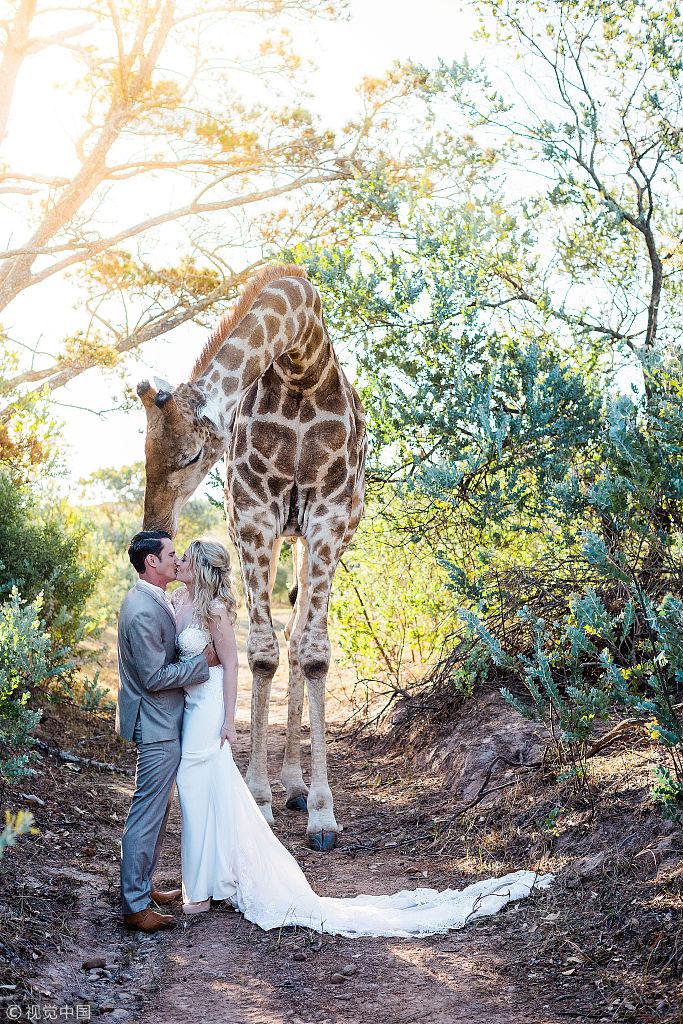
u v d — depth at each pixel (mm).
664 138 7824
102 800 5883
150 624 4336
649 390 6512
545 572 6066
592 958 3604
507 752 5762
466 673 6457
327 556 5957
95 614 9195
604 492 4797
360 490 6734
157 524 4496
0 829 4711
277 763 7797
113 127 14500
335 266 8148
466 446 7281
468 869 4824
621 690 4047
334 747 8094
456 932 4074
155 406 4391
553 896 4137
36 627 5020
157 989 3582
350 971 3717
